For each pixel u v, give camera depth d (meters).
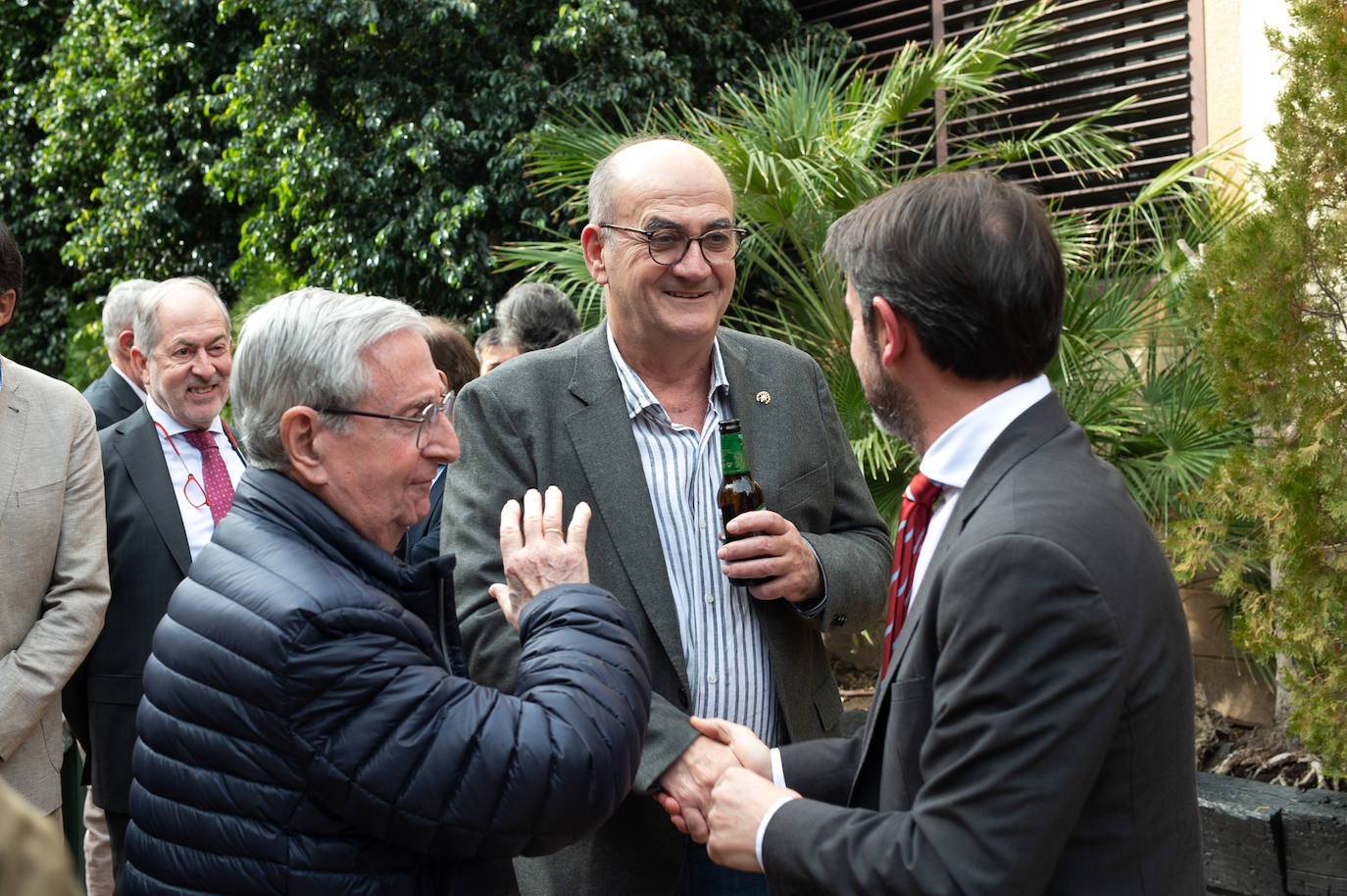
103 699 2.72
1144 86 5.56
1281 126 2.99
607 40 7.71
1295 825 2.86
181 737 1.34
